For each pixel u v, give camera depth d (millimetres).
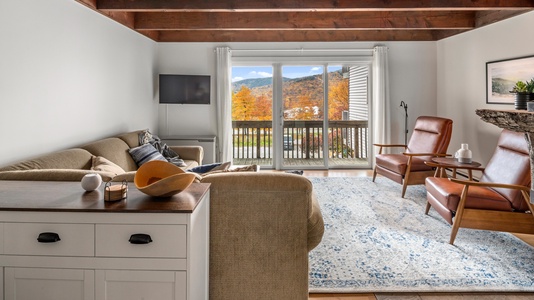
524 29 3990
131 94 4707
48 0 2820
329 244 2734
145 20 4809
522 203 2627
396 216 3436
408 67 5906
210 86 5758
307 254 1724
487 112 2492
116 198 1362
